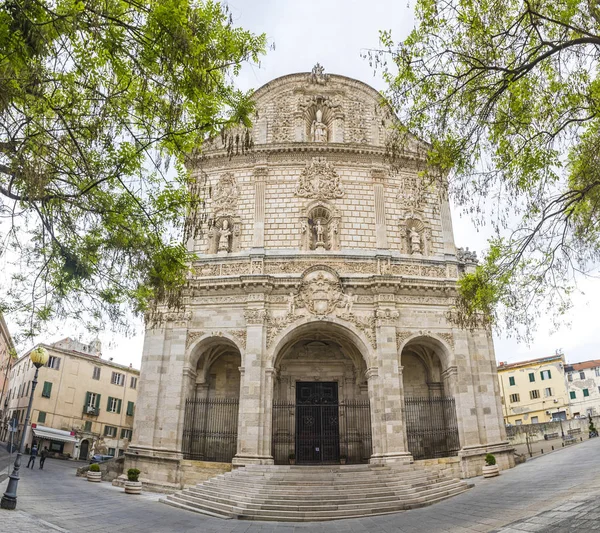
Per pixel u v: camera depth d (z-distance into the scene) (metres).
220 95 14.10
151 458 31.53
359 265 36.12
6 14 9.74
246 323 34.22
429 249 38.34
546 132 16.23
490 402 33.91
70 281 15.24
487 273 19.03
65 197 13.99
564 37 15.03
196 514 22.84
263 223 37.75
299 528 19.25
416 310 35.44
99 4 11.30
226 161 40.25
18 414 62.72
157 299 16.92
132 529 16.84
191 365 34.50
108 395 67.38
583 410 74.25
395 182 39.62
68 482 30.62
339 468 28.45
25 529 13.87
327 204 38.50
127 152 14.09
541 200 17.06
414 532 16.31
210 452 35.16
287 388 38.34
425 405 36.94
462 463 31.67
